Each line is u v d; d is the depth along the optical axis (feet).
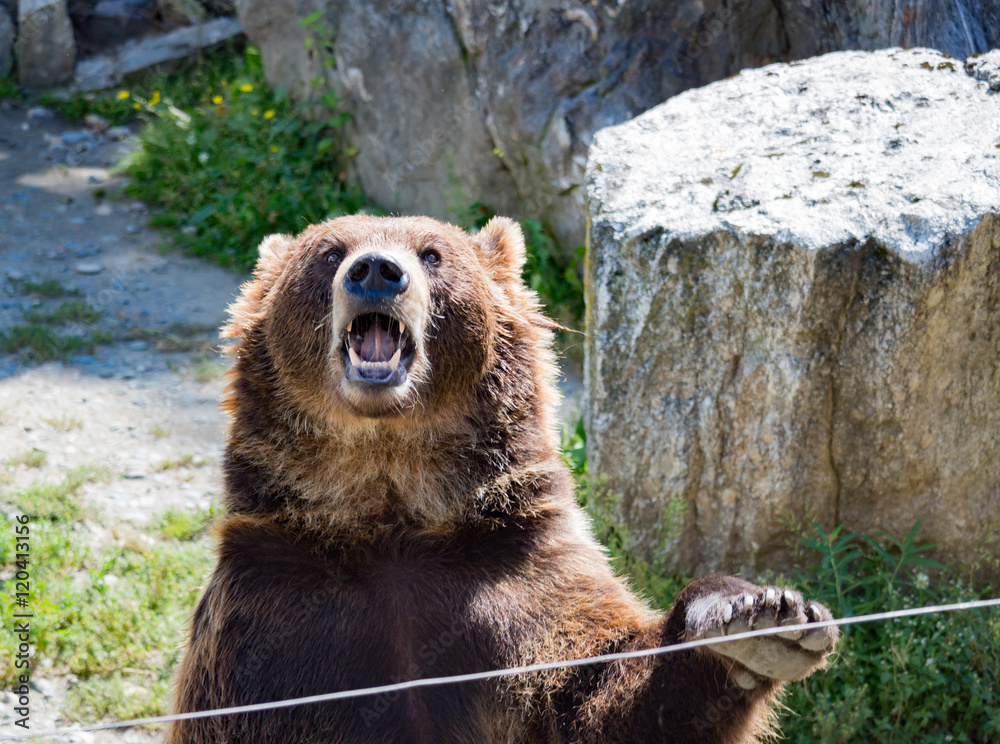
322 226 17.40
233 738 14.67
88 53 63.72
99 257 45.52
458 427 16.25
